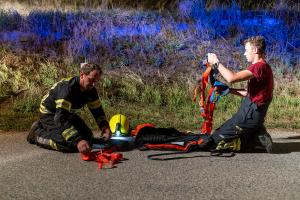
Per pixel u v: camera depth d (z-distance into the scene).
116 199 5.95
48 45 12.52
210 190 6.25
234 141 7.66
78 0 15.81
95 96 7.68
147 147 7.84
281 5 15.06
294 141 8.56
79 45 12.38
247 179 6.64
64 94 7.29
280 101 10.87
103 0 15.27
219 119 9.88
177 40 12.96
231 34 13.44
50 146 7.69
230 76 7.34
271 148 7.75
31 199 5.93
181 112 10.31
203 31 13.31
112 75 11.63
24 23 13.34
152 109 10.48
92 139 7.91
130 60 12.20
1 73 11.25
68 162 7.22
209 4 15.23
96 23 13.53
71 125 7.28
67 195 6.05
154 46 12.70
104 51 12.45
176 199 5.96
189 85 11.34
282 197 6.07
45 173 6.77
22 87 11.00
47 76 11.41
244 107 7.55
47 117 7.68
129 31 13.30
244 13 14.58
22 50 12.27
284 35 13.38
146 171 6.89
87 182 6.46
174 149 7.86
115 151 7.82
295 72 12.18
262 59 7.58
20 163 7.17
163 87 11.35
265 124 9.66
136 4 15.66
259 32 13.43
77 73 11.56
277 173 6.89
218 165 7.19
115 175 6.72
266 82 7.48
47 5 15.46
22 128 9.12
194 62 12.29
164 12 14.62
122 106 10.58
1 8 14.63
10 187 6.28
